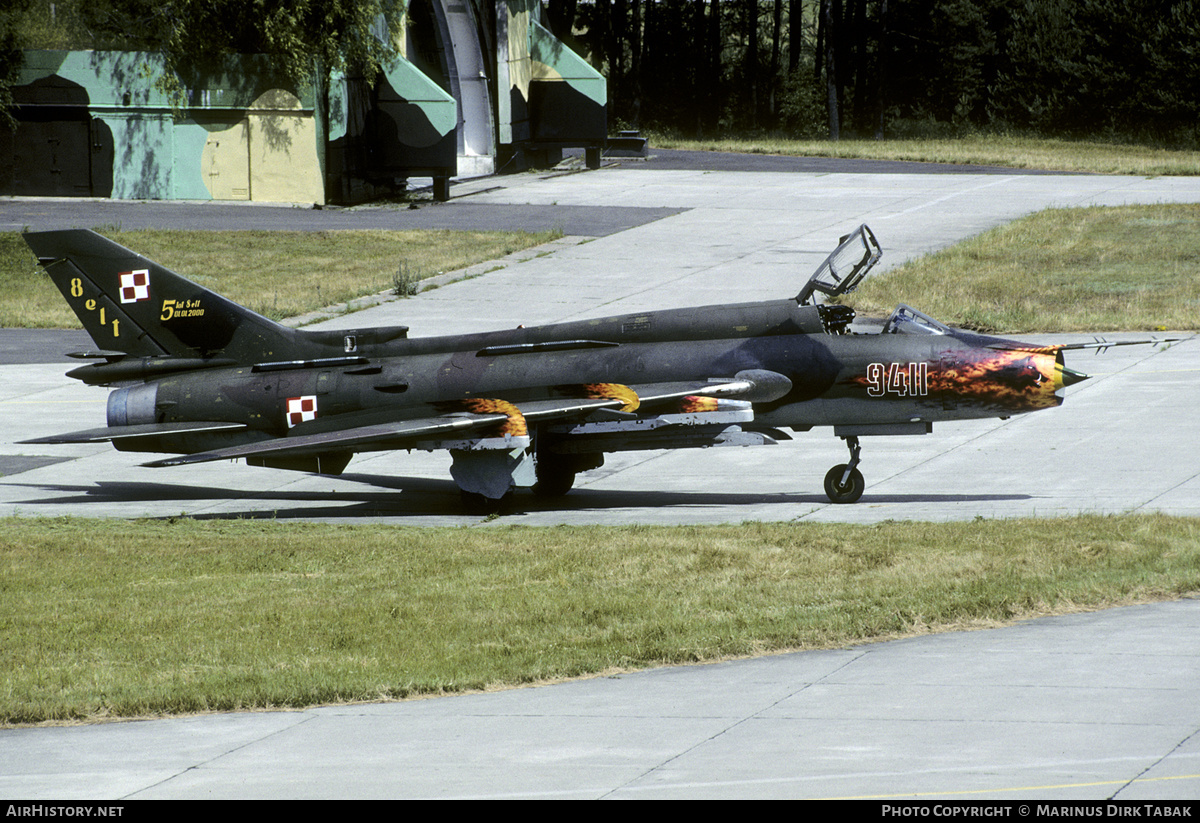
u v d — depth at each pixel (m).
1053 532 36.22
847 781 18.80
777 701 23.16
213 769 20.75
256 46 133.25
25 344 82.56
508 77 157.62
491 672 25.69
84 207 129.25
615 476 53.56
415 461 59.12
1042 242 104.75
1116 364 68.31
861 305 85.50
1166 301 84.12
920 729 21.08
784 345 45.66
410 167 138.75
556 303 90.25
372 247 111.12
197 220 121.94
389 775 20.03
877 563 33.50
